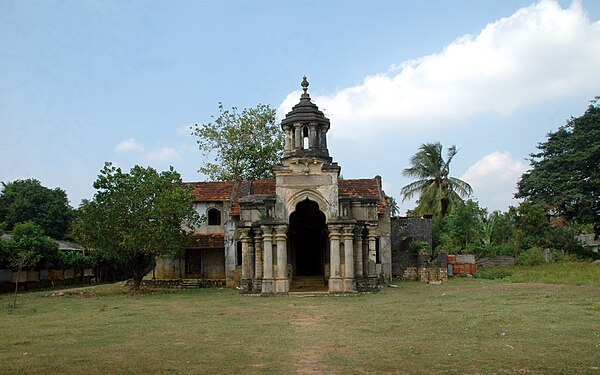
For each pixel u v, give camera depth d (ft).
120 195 98.17
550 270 126.41
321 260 112.98
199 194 125.80
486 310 59.67
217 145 164.35
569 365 31.91
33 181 190.80
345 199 92.79
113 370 32.14
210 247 117.39
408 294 86.74
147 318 59.00
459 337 42.37
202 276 120.06
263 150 161.79
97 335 46.37
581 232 238.27
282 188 93.04
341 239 90.94
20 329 50.85
